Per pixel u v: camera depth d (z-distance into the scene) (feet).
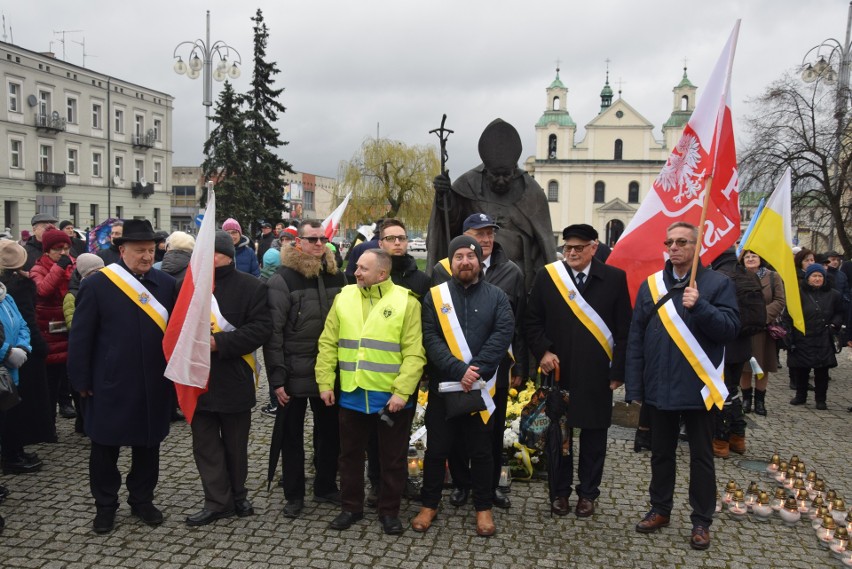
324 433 16.81
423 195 136.98
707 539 14.90
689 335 14.90
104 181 157.28
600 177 247.09
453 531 15.52
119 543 14.66
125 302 15.25
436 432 15.55
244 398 16.05
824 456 21.74
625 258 19.71
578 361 16.15
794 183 78.54
